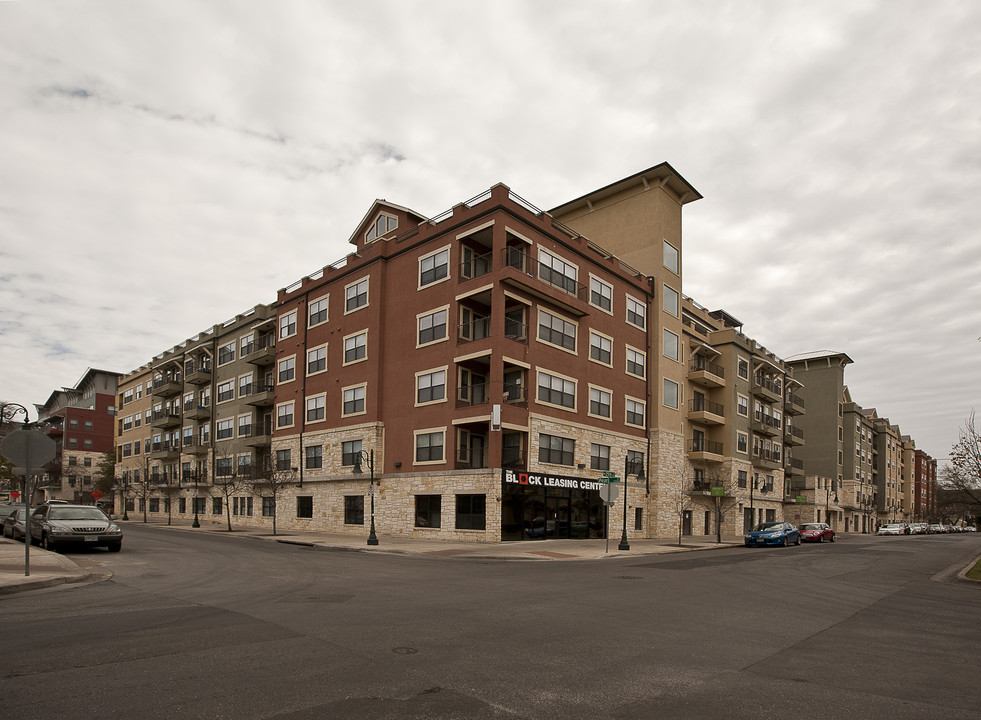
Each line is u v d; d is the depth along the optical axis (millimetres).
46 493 85438
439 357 31672
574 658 7184
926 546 36625
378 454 33969
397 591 12445
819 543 39500
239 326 48594
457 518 29531
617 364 37250
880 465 92125
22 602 10602
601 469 35000
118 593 11727
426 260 33438
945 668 7141
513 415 29422
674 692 5984
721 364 49562
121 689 5707
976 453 23812
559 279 33500
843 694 6051
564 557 23094
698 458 45188
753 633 9000
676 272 43062
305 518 38781
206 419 52375
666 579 15898
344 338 37531
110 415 87000
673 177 41906
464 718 5117
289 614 9539
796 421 76312
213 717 5039
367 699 5531
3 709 5172
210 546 24219
